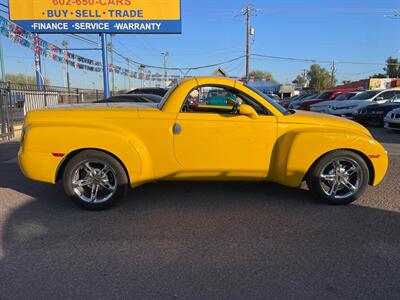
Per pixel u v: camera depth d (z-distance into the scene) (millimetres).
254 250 3598
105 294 2879
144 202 4988
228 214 4539
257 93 4801
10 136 11680
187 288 2955
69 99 17188
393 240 3807
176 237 3896
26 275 3158
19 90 12672
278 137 4715
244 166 4738
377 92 17266
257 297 2830
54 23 18266
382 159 4762
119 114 4605
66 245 3719
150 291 2916
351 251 3564
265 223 4258
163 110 4645
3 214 4590
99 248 3652
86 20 18375
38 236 3936
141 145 4590
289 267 3271
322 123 4840
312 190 4855
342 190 4898
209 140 4633
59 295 2869
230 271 3211
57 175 4676
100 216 4500
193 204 4902
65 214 4582
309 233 3982
